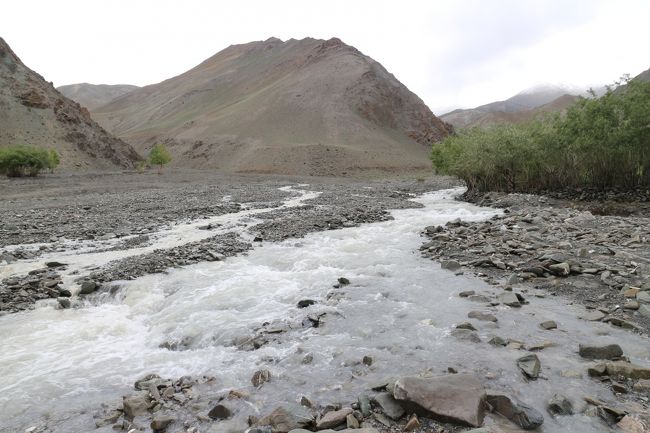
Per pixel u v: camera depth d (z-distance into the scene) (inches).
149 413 235.3
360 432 194.5
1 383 281.9
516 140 1455.5
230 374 282.0
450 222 851.4
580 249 519.5
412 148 6245.1
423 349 299.6
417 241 719.7
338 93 6845.5
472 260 552.1
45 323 398.0
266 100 7135.8
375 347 309.4
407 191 2089.1
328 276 518.3
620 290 404.5
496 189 1614.2
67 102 5132.9
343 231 829.2
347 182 3147.1
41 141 4111.7
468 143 1647.4
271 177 3619.6
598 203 1189.1
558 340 305.6
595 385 239.3
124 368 303.1
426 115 7322.8
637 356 277.0
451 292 436.1
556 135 1380.4
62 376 292.0
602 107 1247.5
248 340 337.7
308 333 347.6
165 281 511.2
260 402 240.2
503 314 362.3
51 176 3125.0
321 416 220.2
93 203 1385.3
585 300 391.2
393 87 7465.6
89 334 373.4
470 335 314.8
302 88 7194.9
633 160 1231.5
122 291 481.4
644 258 494.9
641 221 751.1
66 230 879.7
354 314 383.6
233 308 417.4
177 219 1042.7
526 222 781.9
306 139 5871.1
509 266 507.8
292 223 907.4
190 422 223.3
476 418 203.5
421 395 217.6
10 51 4921.3
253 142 5910.4
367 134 5984.3
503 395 216.8
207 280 512.1
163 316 403.9
